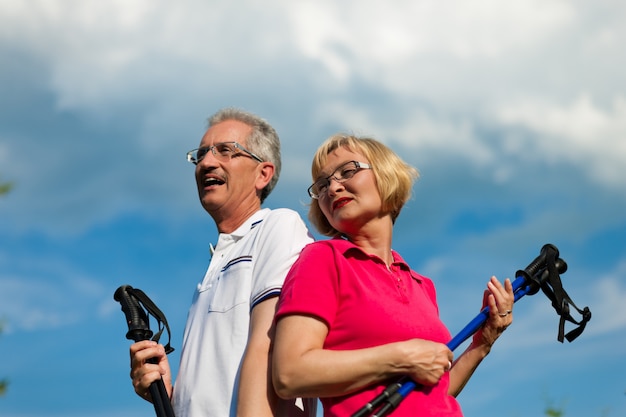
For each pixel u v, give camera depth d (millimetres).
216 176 4434
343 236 3885
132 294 4164
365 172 3748
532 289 3967
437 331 3594
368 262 3629
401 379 3365
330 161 3807
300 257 3631
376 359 3316
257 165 4523
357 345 3422
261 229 4086
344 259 3564
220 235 4285
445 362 3381
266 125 4629
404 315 3510
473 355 3891
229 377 3752
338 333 3447
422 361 3340
